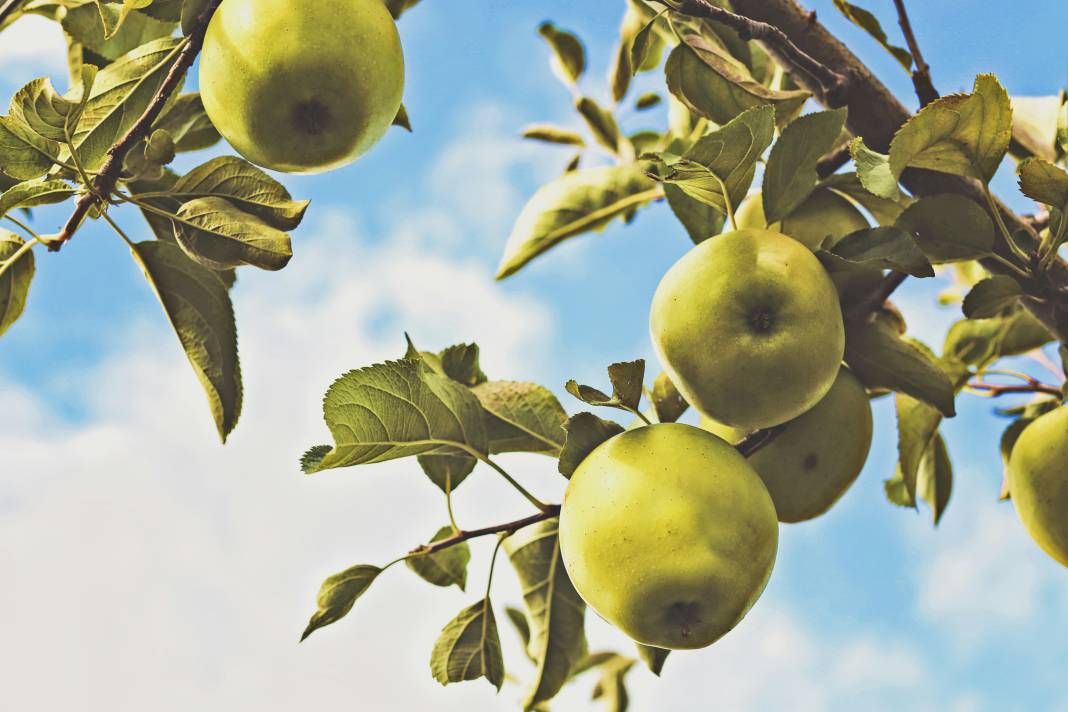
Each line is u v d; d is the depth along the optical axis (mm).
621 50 1065
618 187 1000
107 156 833
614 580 802
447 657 880
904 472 954
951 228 853
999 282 862
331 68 806
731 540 800
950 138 831
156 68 851
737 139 827
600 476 814
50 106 789
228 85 811
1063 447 914
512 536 918
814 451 884
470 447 868
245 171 828
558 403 895
